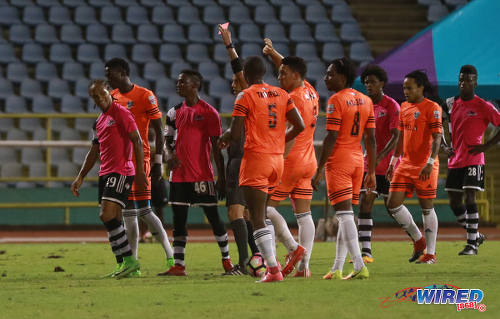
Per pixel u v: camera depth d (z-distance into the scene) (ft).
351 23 268.41
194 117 85.56
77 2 269.23
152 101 89.04
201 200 85.56
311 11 272.92
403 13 276.41
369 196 100.83
